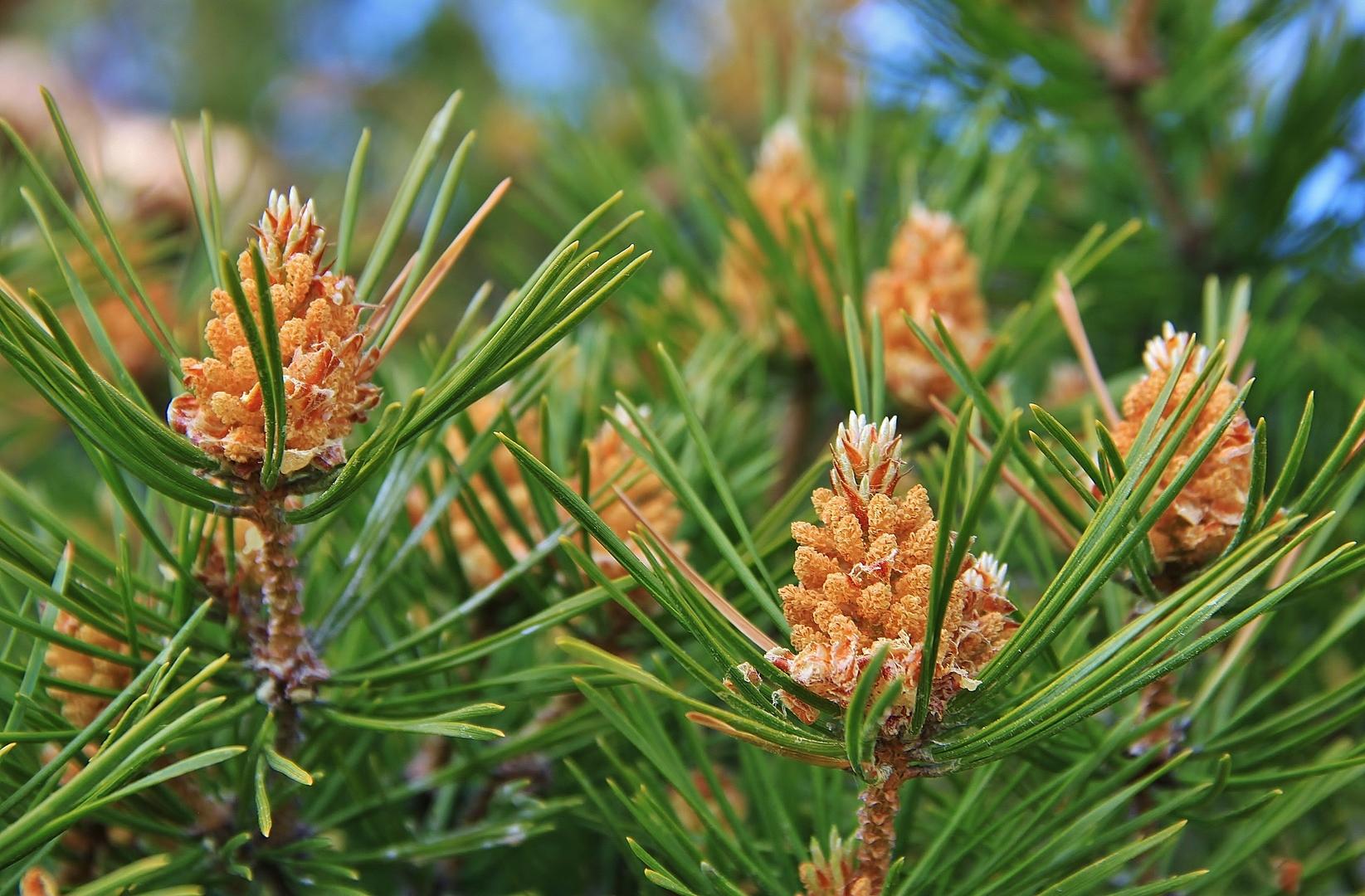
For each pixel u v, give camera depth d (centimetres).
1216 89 68
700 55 117
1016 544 45
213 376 38
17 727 38
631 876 48
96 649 38
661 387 51
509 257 62
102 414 37
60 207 39
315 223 38
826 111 84
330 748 42
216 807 41
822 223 56
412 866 46
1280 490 37
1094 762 40
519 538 44
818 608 37
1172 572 39
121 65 139
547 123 66
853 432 37
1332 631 41
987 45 63
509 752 43
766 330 54
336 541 47
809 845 42
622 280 36
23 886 37
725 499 39
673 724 46
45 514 40
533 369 43
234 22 139
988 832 40
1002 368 47
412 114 129
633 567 36
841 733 37
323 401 38
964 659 37
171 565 40
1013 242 65
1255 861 48
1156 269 67
